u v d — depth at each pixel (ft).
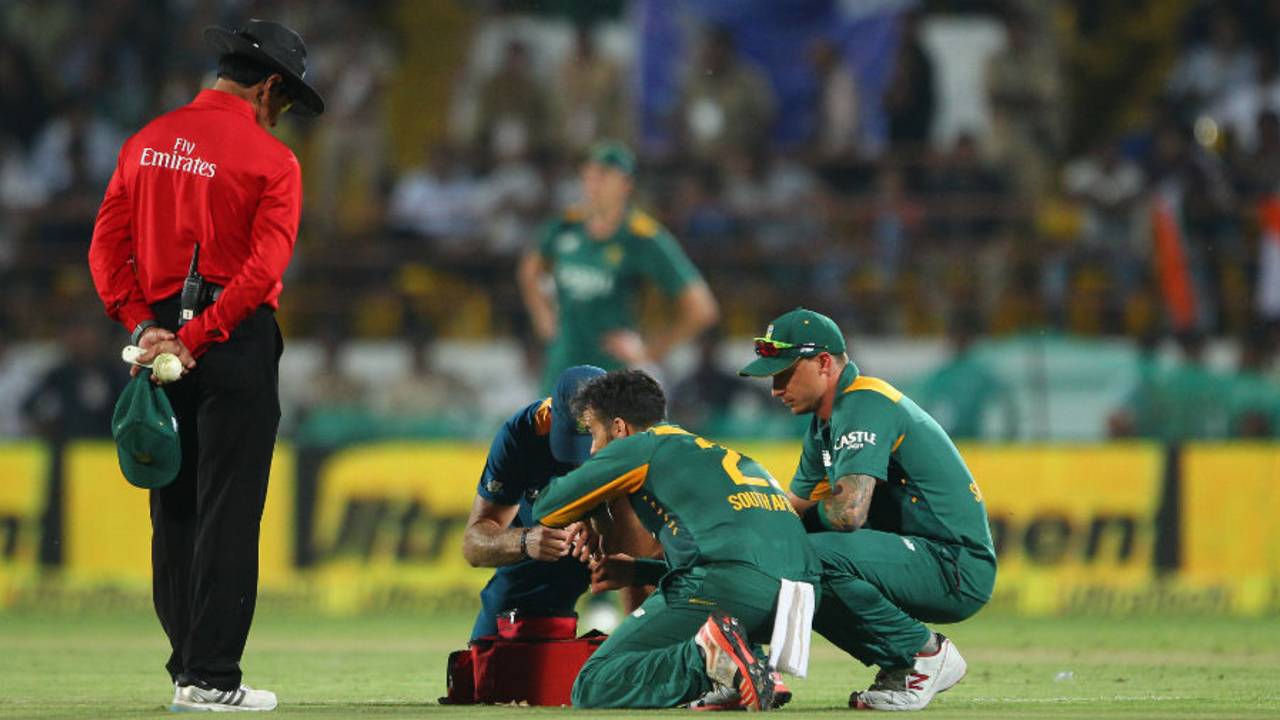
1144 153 215.10
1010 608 159.63
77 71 231.71
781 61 219.82
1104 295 195.62
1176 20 231.30
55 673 100.94
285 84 72.02
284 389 193.47
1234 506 157.79
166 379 66.33
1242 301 195.52
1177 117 222.48
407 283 212.23
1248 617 152.05
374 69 227.61
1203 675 96.17
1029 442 166.20
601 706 69.41
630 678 68.80
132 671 102.47
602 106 224.12
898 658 72.90
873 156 213.25
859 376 75.51
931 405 182.09
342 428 191.21
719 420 183.42
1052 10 223.92
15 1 234.38
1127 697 81.35
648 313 188.96
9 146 229.45
